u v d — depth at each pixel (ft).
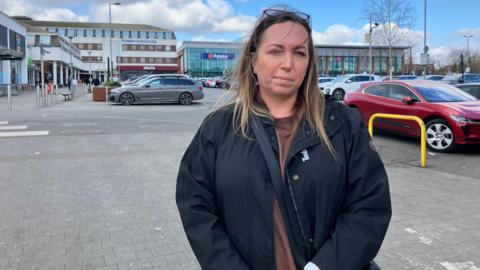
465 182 21.58
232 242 5.84
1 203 17.43
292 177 5.55
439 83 35.04
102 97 85.97
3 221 15.38
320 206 5.58
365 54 275.18
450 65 230.07
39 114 53.42
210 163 5.98
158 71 378.94
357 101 37.76
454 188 20.36
